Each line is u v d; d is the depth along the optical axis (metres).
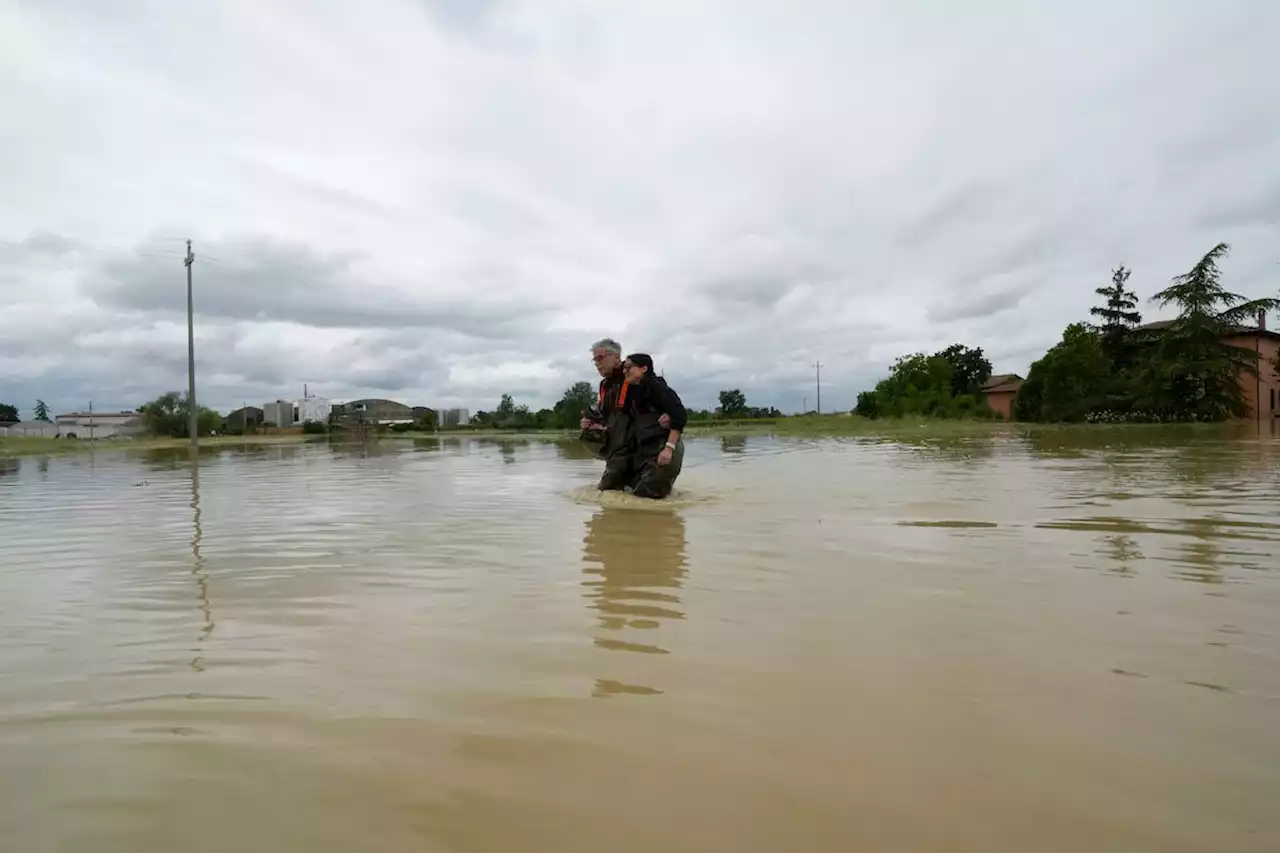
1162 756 1.26
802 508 4.38
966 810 1.10
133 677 1.69
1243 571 2.60
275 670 1.73
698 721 1.43
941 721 1.41
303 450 13.43
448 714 1.47
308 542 3.37
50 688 1.62
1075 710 1.45
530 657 1.80
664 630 2.00
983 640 1.88
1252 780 1.18
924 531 3.48
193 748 1.33
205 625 2.09
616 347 5.36
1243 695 1.51
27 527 3.98
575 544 3.28
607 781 1.20
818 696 1.54
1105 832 1.04
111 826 1.08
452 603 2.30
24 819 1.10
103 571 2.81
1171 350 28.66
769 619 2.09
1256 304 27.17
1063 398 28.95
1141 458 7.89
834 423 28.64
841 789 1.17
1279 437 13.13
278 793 1.17
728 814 1.10
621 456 5.19
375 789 1.18
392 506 4.69
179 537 3.56
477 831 1.06
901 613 2.13
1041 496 4.70
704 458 9.01
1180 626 1.98
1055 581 2.48
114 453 12.95
